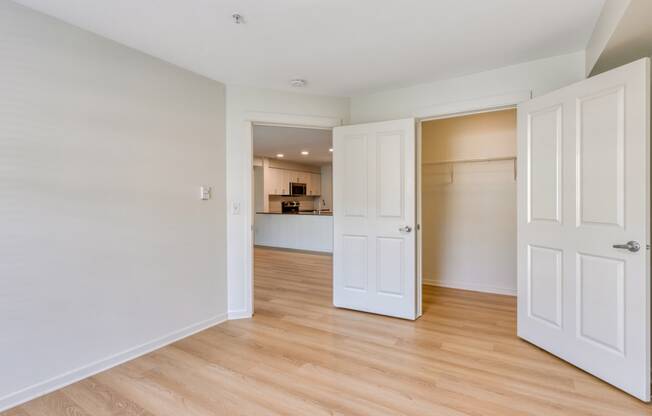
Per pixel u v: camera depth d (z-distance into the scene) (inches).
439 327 116.0
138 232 96.0
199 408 71.4
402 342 103.9
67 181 81.2
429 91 123.5
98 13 76.9
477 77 114.1
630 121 73.0
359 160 131.1
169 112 104.2
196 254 113.0
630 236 73.2
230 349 99.7
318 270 213.6
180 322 107.9
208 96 116.9
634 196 72.5
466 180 165.0
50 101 78.2
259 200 333.1
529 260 100.8
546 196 94.0
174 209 105.8
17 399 73.4
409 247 121.9
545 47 96.0
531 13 78.4
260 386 79.7
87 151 84.7
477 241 162.9
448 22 82.2
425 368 87.5
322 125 136.9
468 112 118.0
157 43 91.9
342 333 111.3
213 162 118.6
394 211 124.6
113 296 90.4
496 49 97.0
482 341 104.2
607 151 77.6
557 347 91.4
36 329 76.3
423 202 176.4
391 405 71.8
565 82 100.5
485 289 160.7
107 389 79.0
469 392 76.4
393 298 125.6
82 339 84.2
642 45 76.6
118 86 91.0
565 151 87.9
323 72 113.3
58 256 79.8
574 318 86.2
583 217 83.4
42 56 76.9
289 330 114.2
